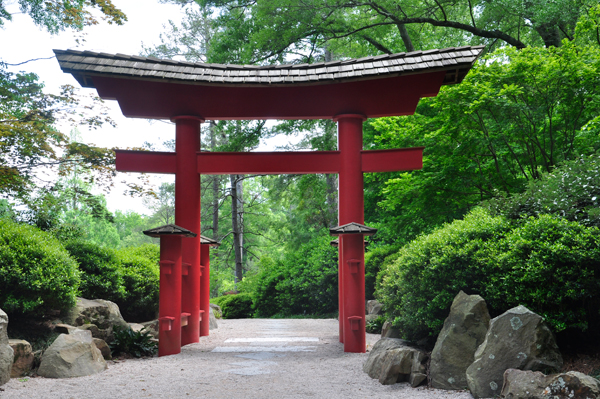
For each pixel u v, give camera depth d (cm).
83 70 848
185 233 832
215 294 3412
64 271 801
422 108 1627
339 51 2047
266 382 612
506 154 1270
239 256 2634
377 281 1378
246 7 1972
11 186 1124
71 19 1233
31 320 794
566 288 572
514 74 1075
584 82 1023
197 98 934
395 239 2011
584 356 580
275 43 1772
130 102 930
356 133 932
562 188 717
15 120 1115
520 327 517
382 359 632
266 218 3403
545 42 1714
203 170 944
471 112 1083
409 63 863
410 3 1805
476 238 682
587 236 570
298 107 945
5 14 1277
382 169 914
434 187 1312
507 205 760
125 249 1331
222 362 758
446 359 571
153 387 583
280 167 934
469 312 582
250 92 926
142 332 945
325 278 1877
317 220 2459
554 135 1194
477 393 504
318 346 940
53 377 626
